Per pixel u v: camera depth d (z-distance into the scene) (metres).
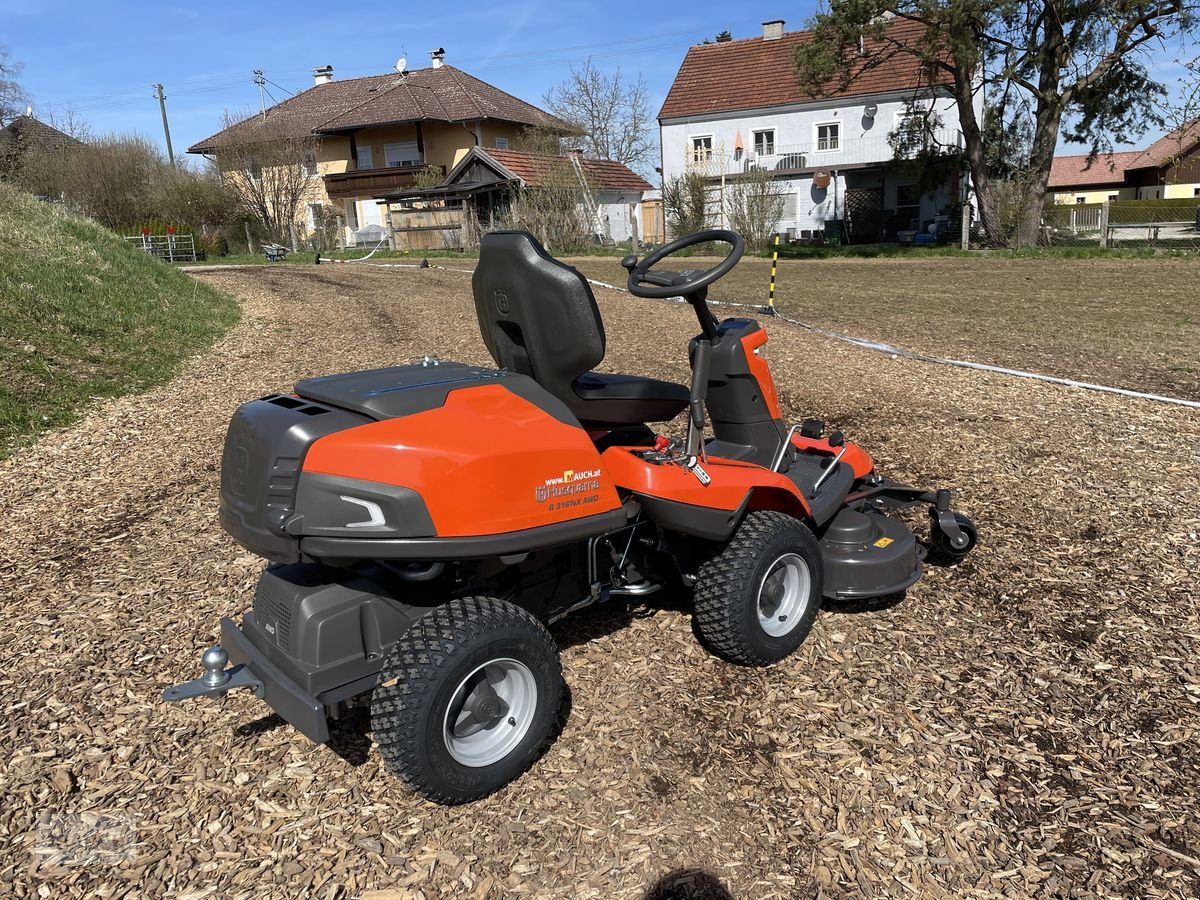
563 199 28.94
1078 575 4.39
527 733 2.88
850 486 3.96
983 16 22.78
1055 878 2.53
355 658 2.73
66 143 38.84
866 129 34.75
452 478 2.57
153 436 7.34
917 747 3.10
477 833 2.73
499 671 2.82
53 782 3.01
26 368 8.48
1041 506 5.28
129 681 3.63
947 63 26.09
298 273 21.80
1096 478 5.72
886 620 4.00
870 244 32.44
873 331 11.70
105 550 5.02
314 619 2.66
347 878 2.57
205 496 5.89
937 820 2.76
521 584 3.13
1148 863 2.58
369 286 18.12
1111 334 11.12
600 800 2.87
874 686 3.48
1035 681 3.49
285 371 9.71
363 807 2.86
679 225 31.12
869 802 2.84
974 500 5.40
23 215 13.80
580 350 2.96
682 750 3.11
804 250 28.00
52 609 4.29
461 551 2.60
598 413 3.27
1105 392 7.94
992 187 27.16
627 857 2.63
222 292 16.17
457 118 40.19
